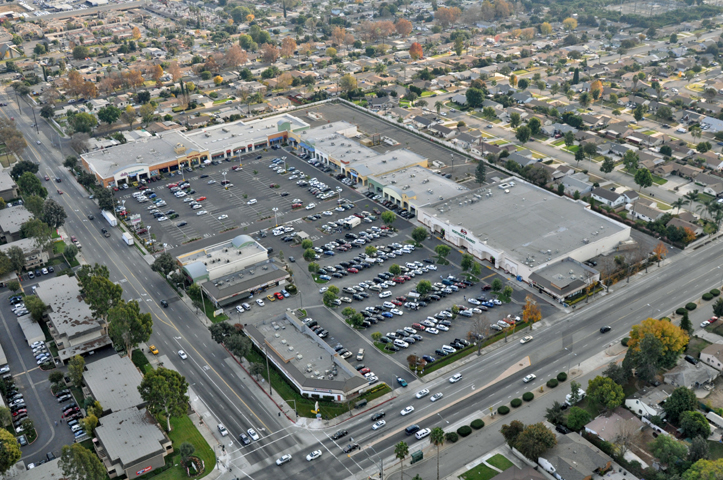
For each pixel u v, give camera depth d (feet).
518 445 640.99
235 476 641.40
